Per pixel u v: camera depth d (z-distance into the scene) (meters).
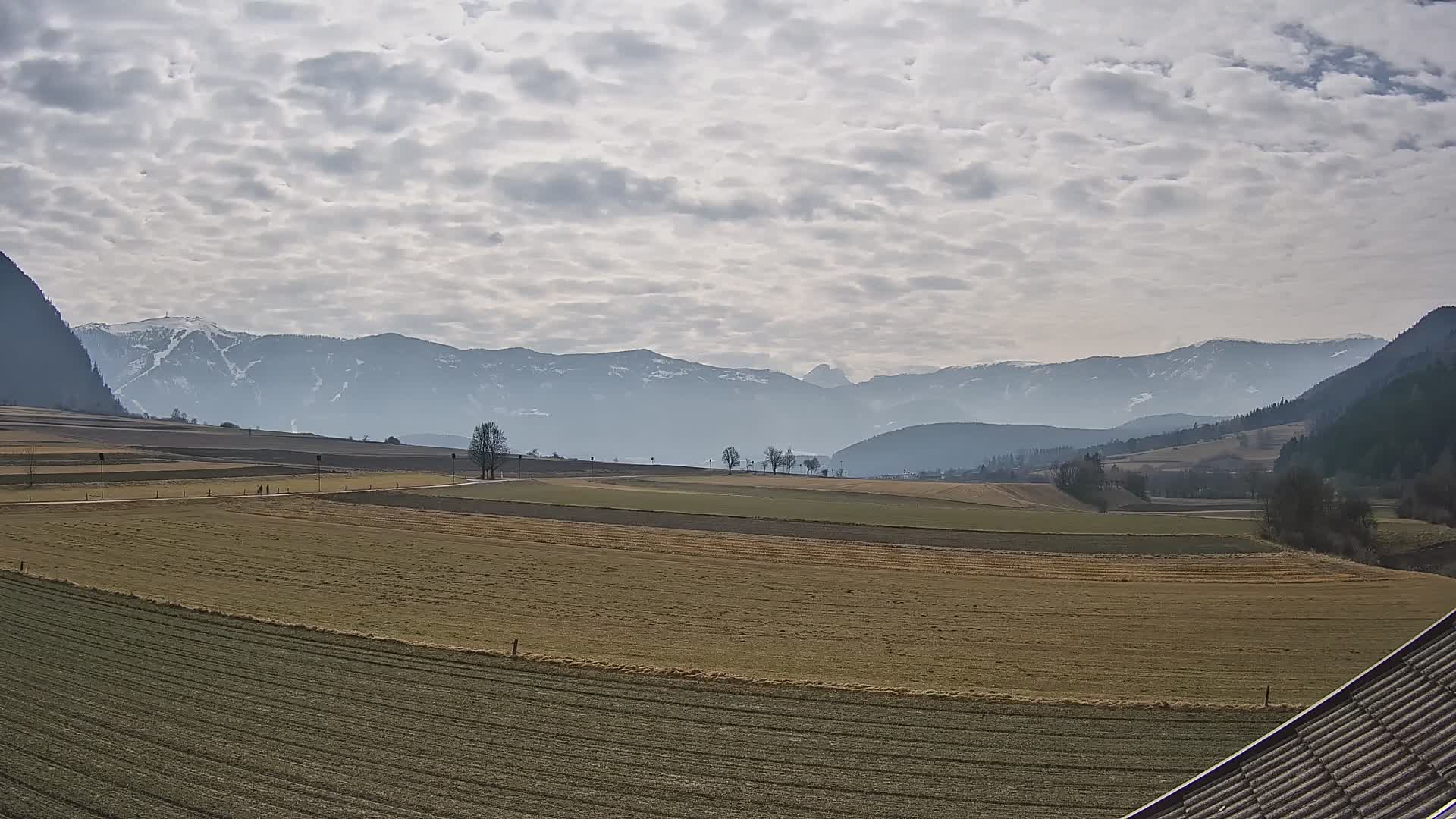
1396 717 14.79
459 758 30.89
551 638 48.75
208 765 29.55
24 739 31.30
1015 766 31.36
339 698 36.84
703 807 27.67
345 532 88.75
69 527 84.12
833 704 37.56
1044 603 61.84
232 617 49.75
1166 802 16.70
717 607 58.53
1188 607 60.84
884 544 90.31
